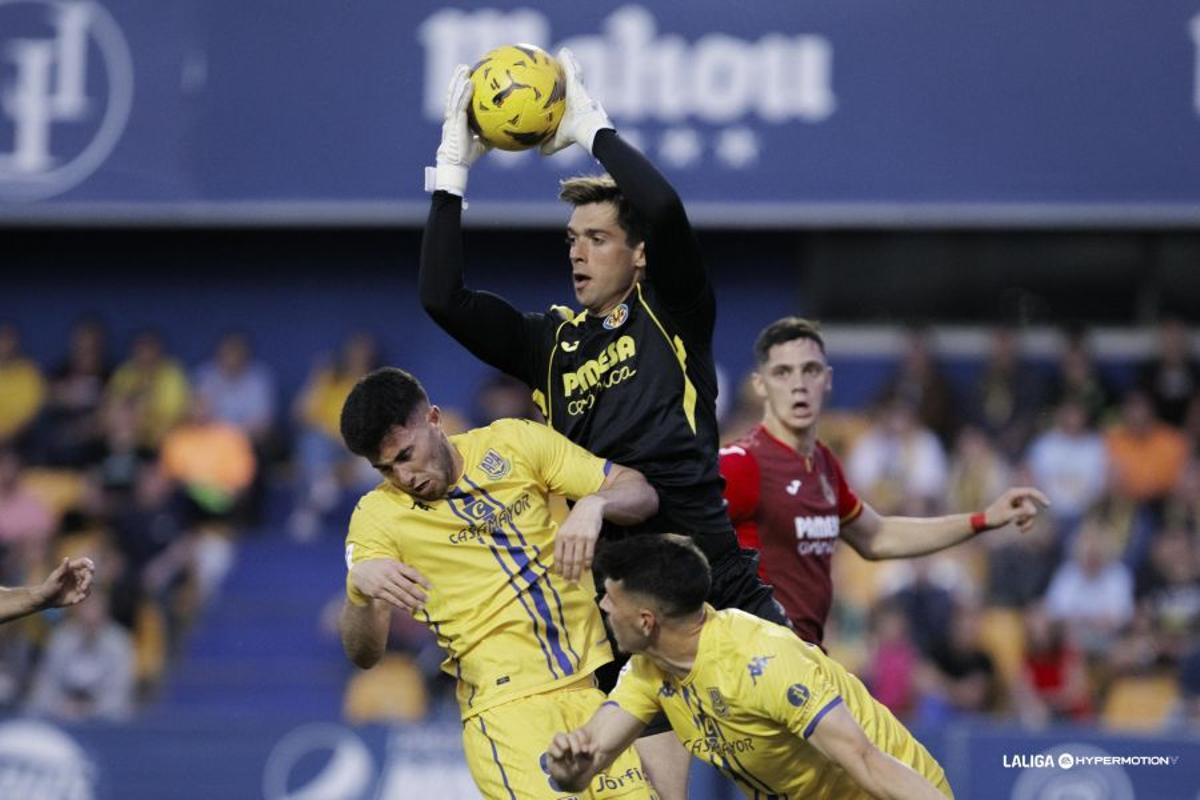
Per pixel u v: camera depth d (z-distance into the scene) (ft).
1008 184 151.23
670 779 70.59
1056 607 141.49
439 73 155.43
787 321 84.69
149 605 151.43
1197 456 153.38
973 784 115.24
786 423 83.15
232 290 172.55
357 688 142.41
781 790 66.90
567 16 153.89
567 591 67.77
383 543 67.26
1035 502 85.15
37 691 143.54
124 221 159.63
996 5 151.94
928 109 152.05
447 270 67.36
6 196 157.69
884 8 152.66
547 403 69.41
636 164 64.90
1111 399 159.12
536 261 167.43
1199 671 135.74
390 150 155.74
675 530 68.13
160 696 148.25
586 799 67.10
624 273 67.72
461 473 66.95
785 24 152.97
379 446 65.16
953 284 174.09
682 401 67.10
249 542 159.02
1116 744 114.83
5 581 152.97
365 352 165.89
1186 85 150.30
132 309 172.65
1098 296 174.19
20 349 171.83
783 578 82.38
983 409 158.40
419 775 123.03
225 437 161.68
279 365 171.63
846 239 173.78
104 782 124.88
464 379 170.81
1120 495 150.82
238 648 152.25
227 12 157.69
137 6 158.40
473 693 67.82
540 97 66.69
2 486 157.69
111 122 157.79
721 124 153.17
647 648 63.87
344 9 156.66
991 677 134.00
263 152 156.76
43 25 158.30
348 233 172.04
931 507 147.54
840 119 152.56
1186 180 149.89
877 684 132.05
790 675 62.39
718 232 168.76
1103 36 150.92
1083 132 150.92
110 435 162.81
